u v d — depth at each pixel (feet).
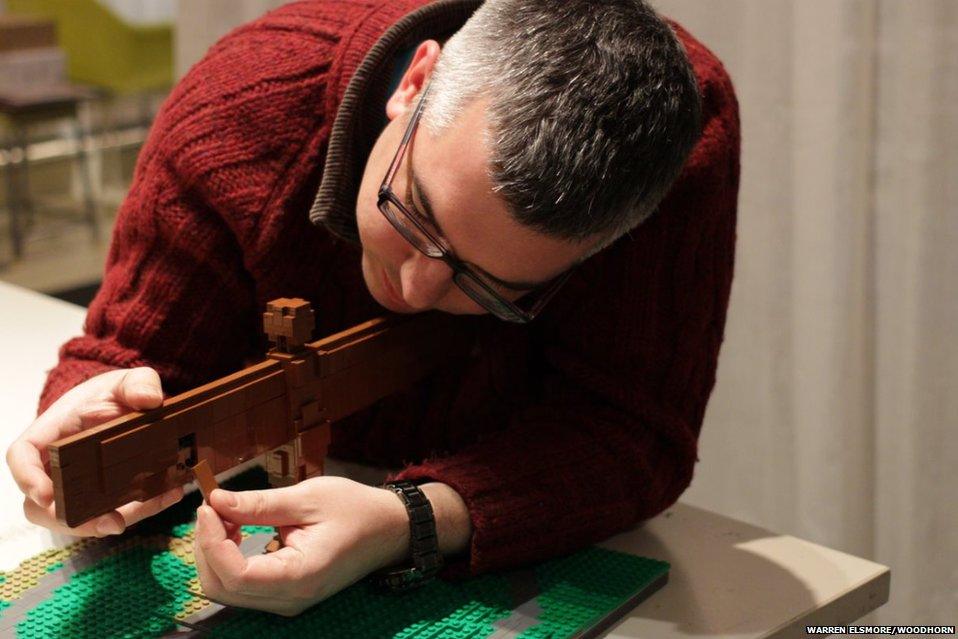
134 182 3.35
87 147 10.52
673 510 3.45
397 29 3.04
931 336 4.99
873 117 4.89
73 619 2.61
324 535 2.59
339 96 3.17
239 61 3.27
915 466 5.17
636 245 3.11
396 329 3.05
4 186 10.43
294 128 3.19
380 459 3.57
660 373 3.21
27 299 5.05
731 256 3.30
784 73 5.09
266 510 2.56
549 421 3.18
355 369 2.94
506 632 2.67
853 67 4.74
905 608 5.39
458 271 2.61
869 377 5.25
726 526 3.34
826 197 4.93
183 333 3.26
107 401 2.74
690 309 3.19
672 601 2.94
